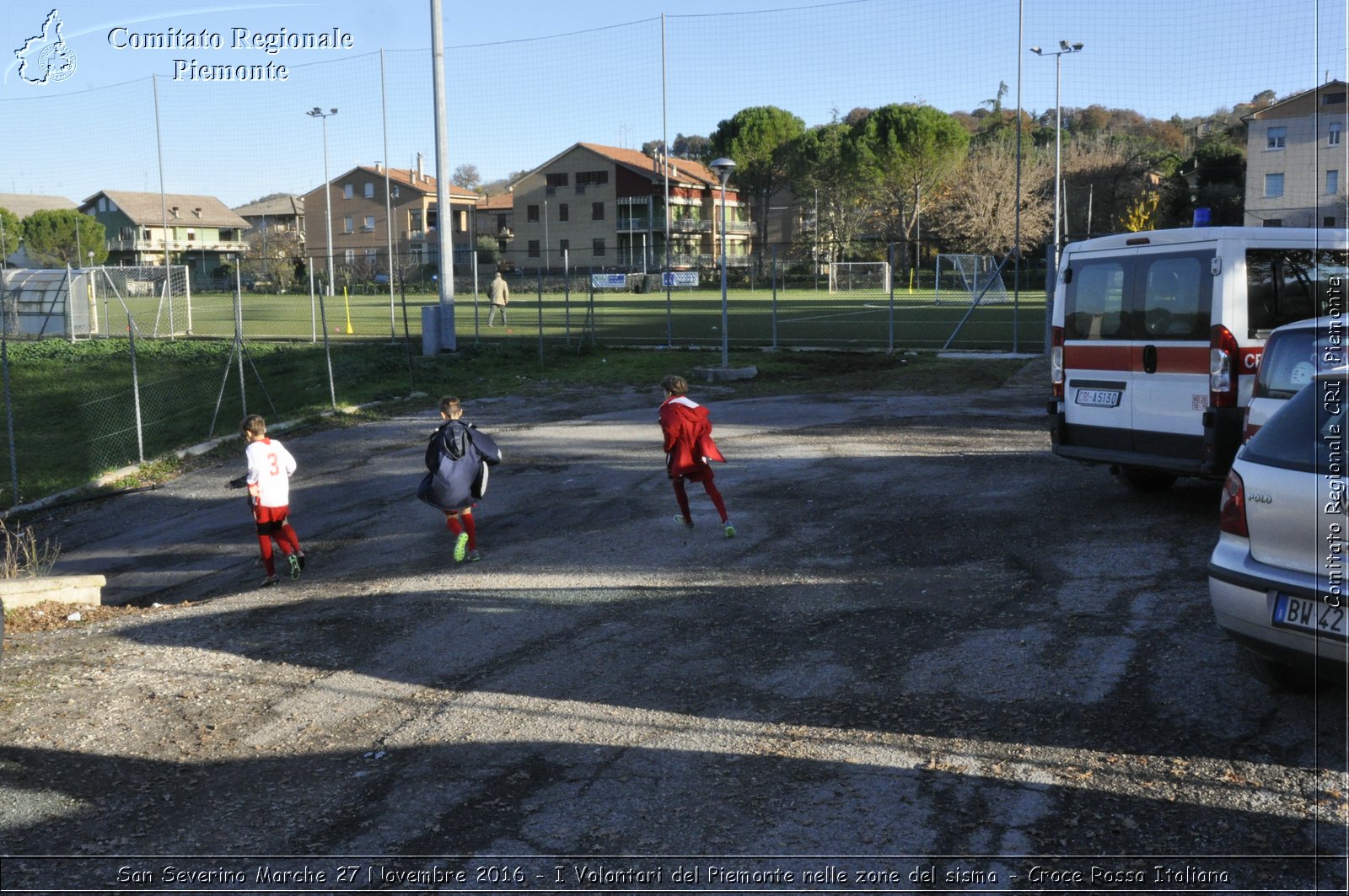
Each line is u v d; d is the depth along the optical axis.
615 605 7.22
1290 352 6.58
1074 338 9.36
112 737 5.27
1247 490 4.86
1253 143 44.44
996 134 86.81
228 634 7.08
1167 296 8.47
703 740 4.94
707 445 9.05
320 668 6.27
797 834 4.04
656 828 4.15
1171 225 59.75
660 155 92.50
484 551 9.20
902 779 4.44
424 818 4.33
